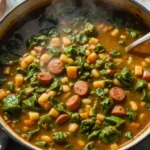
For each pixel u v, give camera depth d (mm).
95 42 670
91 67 646
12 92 632
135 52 666
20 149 645
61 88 629
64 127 600
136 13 685
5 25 667
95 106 614
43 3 690
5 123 595
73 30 691
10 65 655
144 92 625
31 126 603
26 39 682
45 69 648
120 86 633
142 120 610
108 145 589
